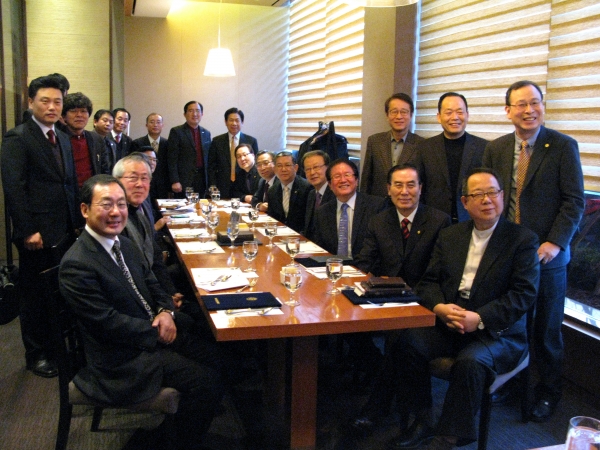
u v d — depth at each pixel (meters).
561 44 3.35
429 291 2.71
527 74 3.63
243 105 7.81
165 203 5.38
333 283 2.58
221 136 6.22
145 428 2.78
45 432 2.71
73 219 3.52
